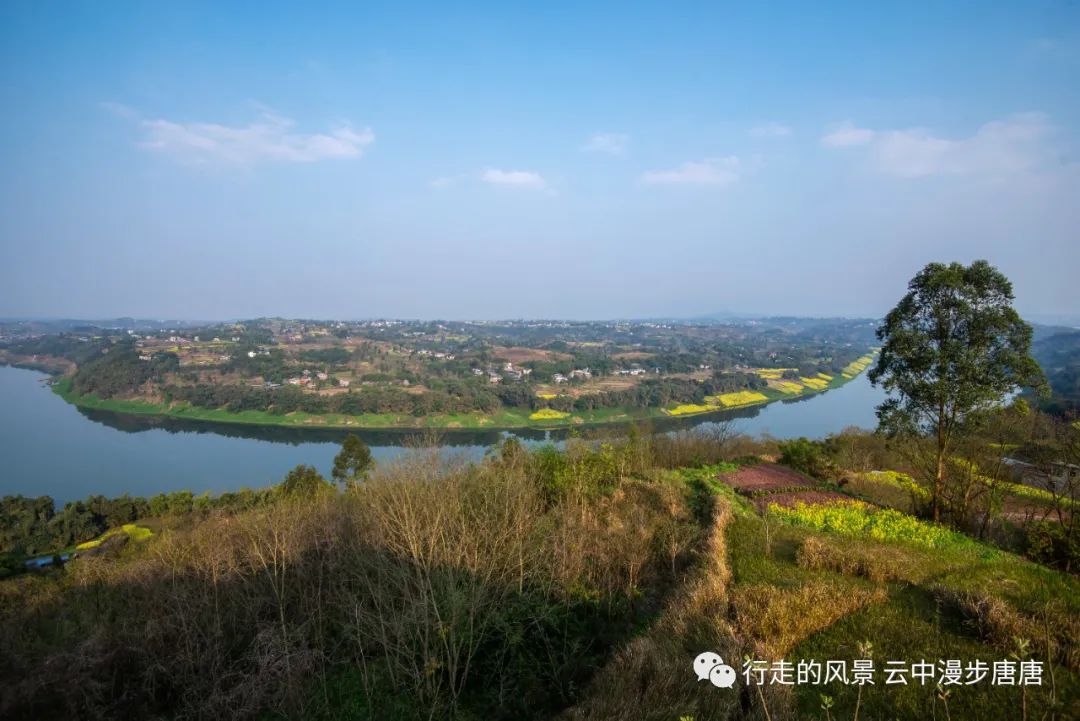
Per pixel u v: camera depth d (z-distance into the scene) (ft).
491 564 37.93
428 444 75.46
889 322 60.70
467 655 33.60
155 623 34.83
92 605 38.91
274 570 41.34
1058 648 28.43
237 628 38.17
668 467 93.30
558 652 33.83
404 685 32.76
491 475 53.42
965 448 64.69
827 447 102.17
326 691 32.40
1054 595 36.40
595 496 62.39
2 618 37.63
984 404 54.44
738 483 76.89
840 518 56.08
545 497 60.90
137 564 46.34
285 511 50.83
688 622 31.22
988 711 24.36
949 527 58.29
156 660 33.76
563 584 38.11
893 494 79.41
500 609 35.50
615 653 30.09
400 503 44.29
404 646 33.01
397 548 40.50
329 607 40.86
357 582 41.01
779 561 44.55
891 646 30.22
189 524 88.17
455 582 35.63
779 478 82.12
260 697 31.09
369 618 35.91
